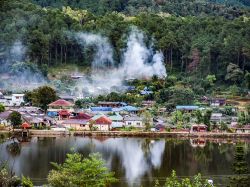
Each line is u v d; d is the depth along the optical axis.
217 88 180.62
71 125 127.38
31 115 129.50
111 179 58.28
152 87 170.62
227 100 166.50
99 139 116.69
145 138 121.62
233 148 108.88
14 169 78.00
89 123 126.50
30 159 86.69
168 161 90.62
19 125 119.00
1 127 120.19
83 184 54.75
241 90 176.38
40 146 101.69
